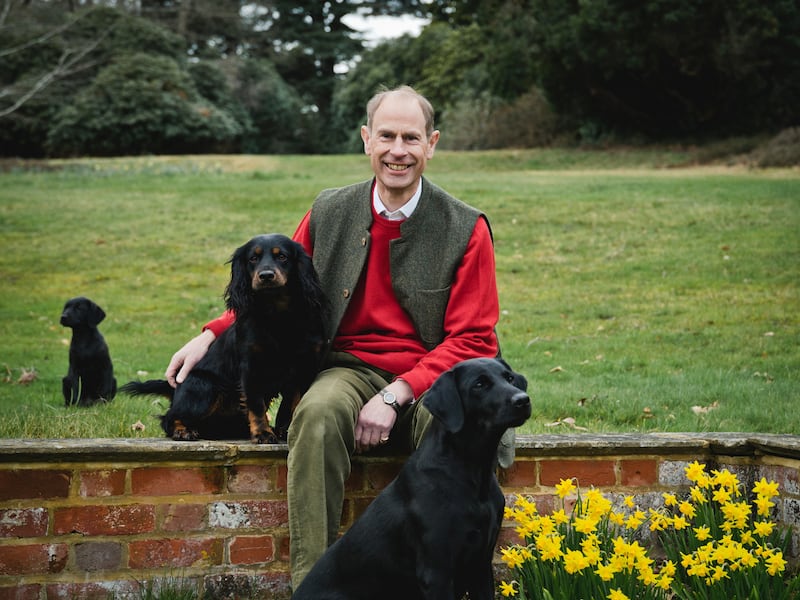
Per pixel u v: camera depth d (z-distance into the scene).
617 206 16.81
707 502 3.36
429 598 2.63
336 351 3.52
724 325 9.36
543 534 2.85
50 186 22.20
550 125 32.44
